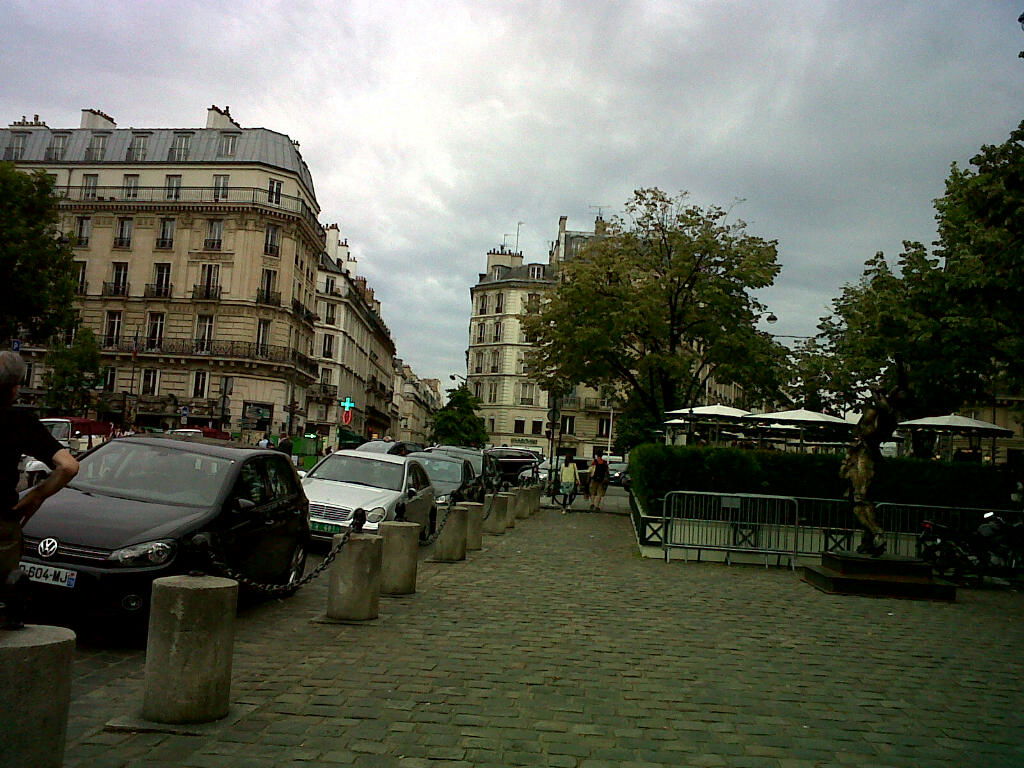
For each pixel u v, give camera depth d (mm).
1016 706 6574
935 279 20219
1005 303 15609
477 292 92125
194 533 7562
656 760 4934
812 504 15281
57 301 32125
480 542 15578
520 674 6754
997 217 14469
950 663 8039
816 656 8047
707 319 30578
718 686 6711
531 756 4895
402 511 14414
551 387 32594
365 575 8586
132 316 58031
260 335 58375
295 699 5770
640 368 30844
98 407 53500
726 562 15531
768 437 33094
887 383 24562
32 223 31234
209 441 9805
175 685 5148
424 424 184875
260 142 60125
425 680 6418
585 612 9758
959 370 21000
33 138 61562
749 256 30047
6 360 4371
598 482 29969
